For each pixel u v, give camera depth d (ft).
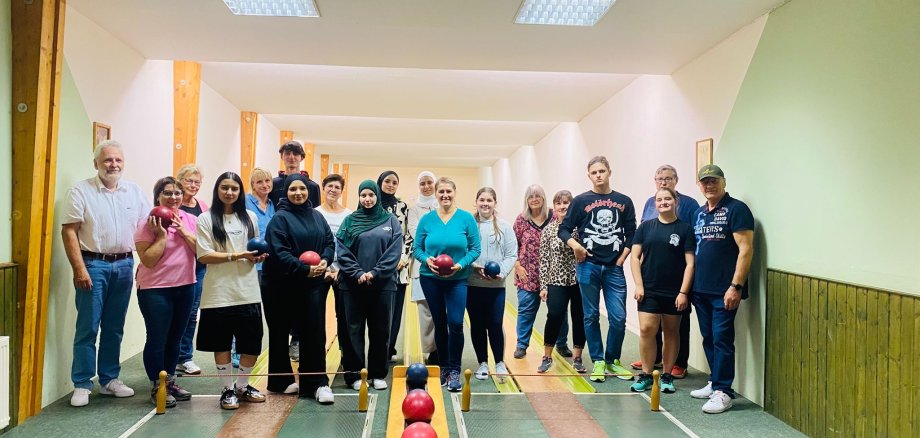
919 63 8.29
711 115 14.46
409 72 19.89
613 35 13.66
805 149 10.75
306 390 11.85
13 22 10.33
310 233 11.64
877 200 9.04
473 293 13.14
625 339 18.78
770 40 11.93
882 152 8.95
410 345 17.13
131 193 12.06
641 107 19.71
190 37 14.10
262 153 29.19
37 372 10.77
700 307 12.41
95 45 13.12
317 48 14.93
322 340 11.87
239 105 24.88
